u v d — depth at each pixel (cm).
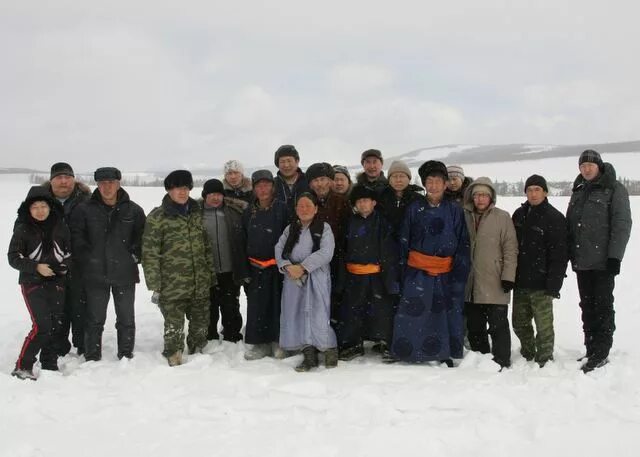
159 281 553
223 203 631
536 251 540
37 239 516
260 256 576
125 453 348
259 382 480
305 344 538
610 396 434
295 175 613
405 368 514
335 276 574
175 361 549
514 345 623
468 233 549
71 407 425
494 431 371
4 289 988
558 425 380
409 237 553
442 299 543
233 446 354
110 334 672
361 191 547
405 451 346
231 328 637
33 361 514
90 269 555
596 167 534
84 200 575
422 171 550
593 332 546
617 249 517
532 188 541
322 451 345
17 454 348
